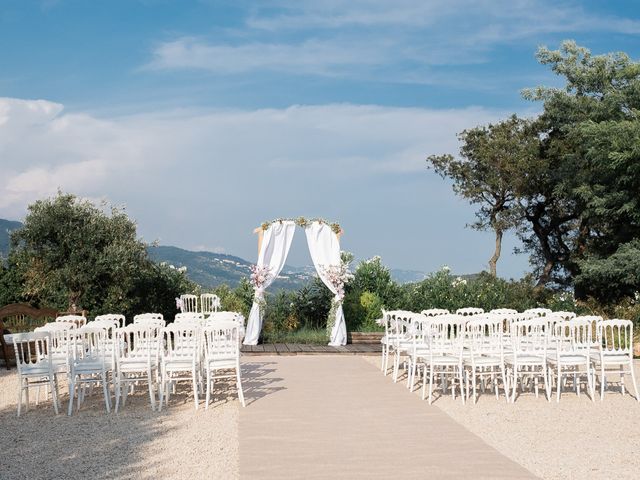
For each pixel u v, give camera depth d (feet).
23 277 60.18
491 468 21.20
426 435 25.66
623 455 22.81
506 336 41.06
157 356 32.35
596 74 68.08
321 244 57.72
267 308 61.46
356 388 36.42
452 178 78.18
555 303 62.75
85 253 58.08
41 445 24.40
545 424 27.68
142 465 21.70
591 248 70.13
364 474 20.59
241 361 48.01
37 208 58.08
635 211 61.82
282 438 25.22
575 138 67.67
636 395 33.09
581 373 34.63
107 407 30.27
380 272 65.36
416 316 35.73
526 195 74.54
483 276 72.18
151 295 64.08
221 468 21.29
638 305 58.08
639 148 57.77
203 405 31.86
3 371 43.27
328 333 57.26
